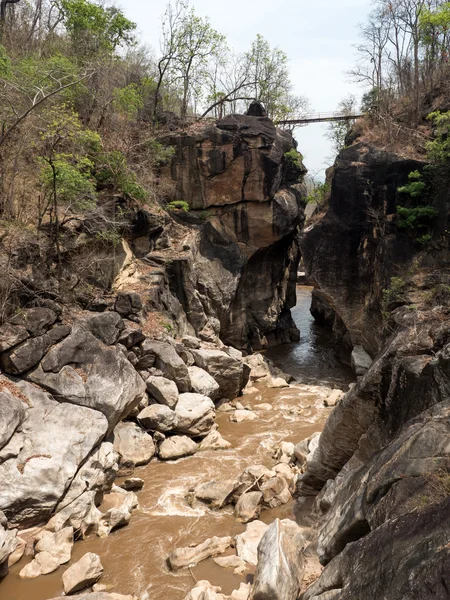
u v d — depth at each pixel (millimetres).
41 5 30344
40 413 13578
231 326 28969
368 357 24828
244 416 19391
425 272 21906
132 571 10844
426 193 22953
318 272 25984
